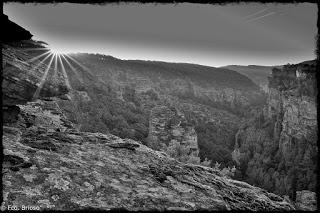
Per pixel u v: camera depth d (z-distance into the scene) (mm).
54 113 6680
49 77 6809
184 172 5434
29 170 4059
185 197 4473
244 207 4641
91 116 73188
